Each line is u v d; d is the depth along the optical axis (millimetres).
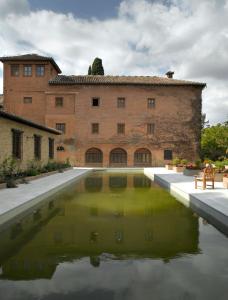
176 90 41062
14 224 8070
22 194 11742
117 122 40344
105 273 4832
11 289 4305
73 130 39969
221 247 6156
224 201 10266
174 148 40875
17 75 39875
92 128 40250
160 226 7875
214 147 52656
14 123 17984
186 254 5723
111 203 11359
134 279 4613
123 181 20422
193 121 41156
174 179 19234
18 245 6270
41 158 24203
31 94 39750
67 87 40000
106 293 4160
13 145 18125
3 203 9625
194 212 9688
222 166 19922
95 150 40438
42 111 39844
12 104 39750
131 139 40438
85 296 4082
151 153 40562
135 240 6598
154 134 40719
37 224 8047
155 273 4836
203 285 4406
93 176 24875
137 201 11844
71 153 39844
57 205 10914
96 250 5938
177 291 4223
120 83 40062
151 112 40719
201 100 41281
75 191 14859
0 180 14133
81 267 5086
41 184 15664
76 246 6184
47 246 6191
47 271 4914
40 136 23484
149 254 5723
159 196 13281
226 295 4109
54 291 4234
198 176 17031
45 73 39844
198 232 7285
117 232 7250
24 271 4926
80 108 40062
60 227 7742
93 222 8273
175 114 40969
